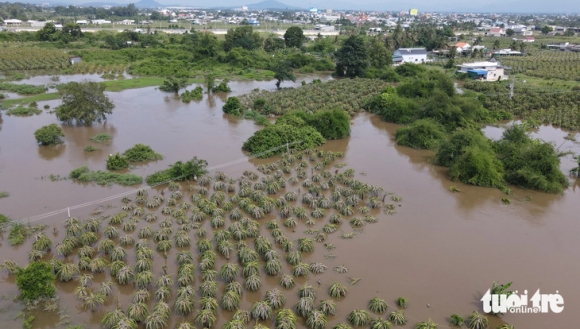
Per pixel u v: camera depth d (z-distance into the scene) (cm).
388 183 3966
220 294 2400
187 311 2209
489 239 3022
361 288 2470
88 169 4038
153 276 2458
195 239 2961
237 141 5025
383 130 5747
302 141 4797
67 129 5366
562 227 3219
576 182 4106
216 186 3691
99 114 5584
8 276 2514
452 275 2602
